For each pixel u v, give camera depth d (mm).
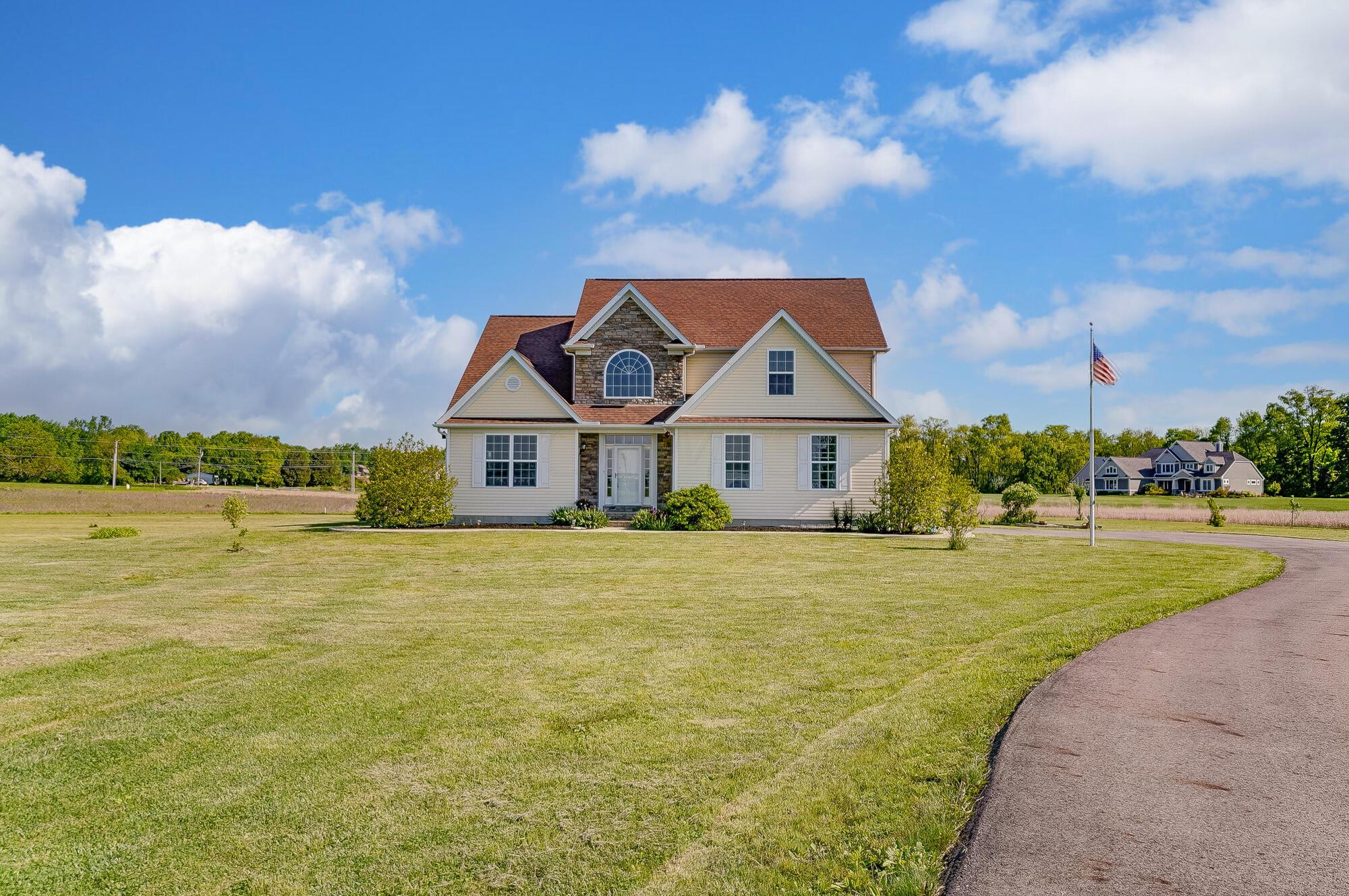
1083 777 5426
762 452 25797
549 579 15266
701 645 9711
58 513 46344
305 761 6082
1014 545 22500
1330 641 9758
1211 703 7125
